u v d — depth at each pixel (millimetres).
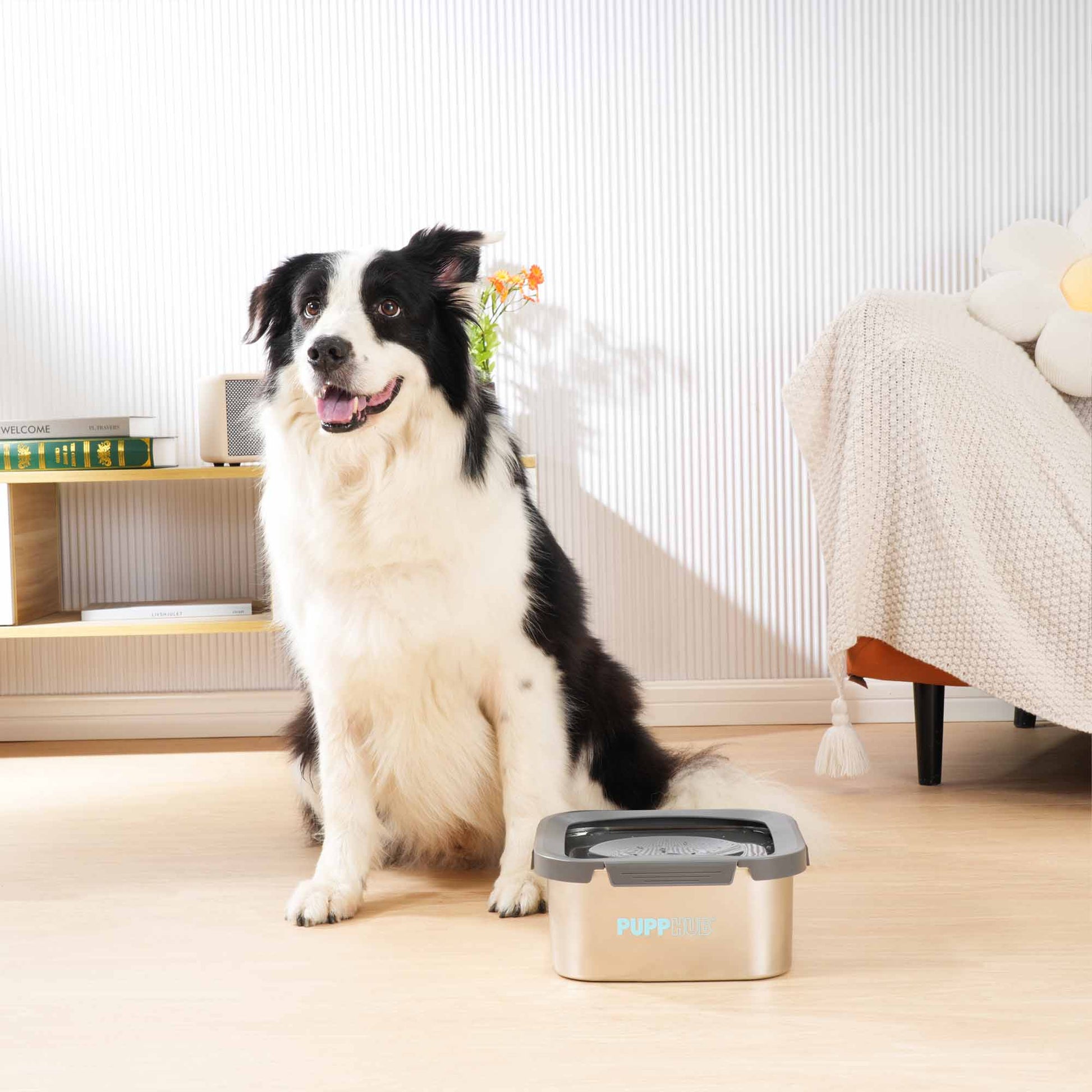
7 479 2865
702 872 1374
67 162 3248
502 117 3238
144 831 2225
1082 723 2117
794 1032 1229
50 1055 1212
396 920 1668
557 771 1788
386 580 1697
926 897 1691
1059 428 2330
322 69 3232
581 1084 1117
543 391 3285
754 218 3248
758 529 3287
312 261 1729
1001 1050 1173
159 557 3318
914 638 2271
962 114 3217
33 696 3303
